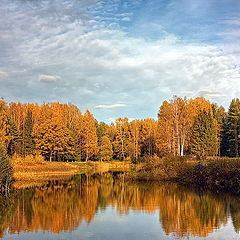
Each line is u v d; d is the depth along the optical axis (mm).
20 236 14609
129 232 15102
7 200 24562
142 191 29000
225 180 29188
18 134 64000
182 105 56281
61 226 16391
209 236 14078
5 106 57188
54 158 65250
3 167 27938
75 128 74875
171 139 54250
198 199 23656
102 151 72500
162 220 17422
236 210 19469
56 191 29547
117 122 86938
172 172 37719
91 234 14852
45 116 69500
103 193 28203
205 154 56500
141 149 81438
